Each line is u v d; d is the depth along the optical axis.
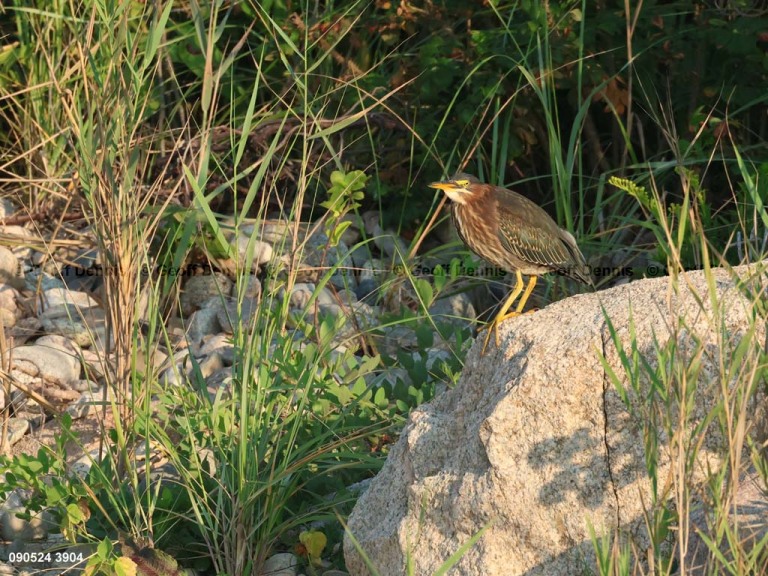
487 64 14.75
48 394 11.66
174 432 10.48
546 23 13.52
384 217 15.69
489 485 7.16
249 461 8.54
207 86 8.59
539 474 7.05
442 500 7.44
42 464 9.16
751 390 6.33
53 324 12.97
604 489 6.91
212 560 8.74
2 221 14.58
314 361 10.36
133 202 9.12
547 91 13.97
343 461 9.73
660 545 6.69
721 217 13.75
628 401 6.44
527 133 15.33
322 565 8.76
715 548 5.91
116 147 8.91
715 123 14.34
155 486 9.29
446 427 7.91
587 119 15.67
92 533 8.98
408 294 14.09
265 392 9.01
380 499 8.05
